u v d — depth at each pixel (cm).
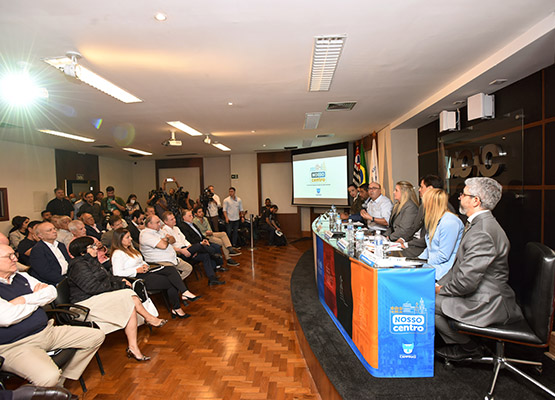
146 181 1102
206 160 1069
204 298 428
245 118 483
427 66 288
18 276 228
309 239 929
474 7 189
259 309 385
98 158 917
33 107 388
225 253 613
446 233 227
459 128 420
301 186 925
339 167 802
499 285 188
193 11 183
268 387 231
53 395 175
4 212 624
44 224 317
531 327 179
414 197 357
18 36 209
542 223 289
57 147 736
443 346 217
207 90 336
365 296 203
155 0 171
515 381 192
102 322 265
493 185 192
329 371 202
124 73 280
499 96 339
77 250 279
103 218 713
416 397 175
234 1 174
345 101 402
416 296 189
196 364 265
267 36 219
